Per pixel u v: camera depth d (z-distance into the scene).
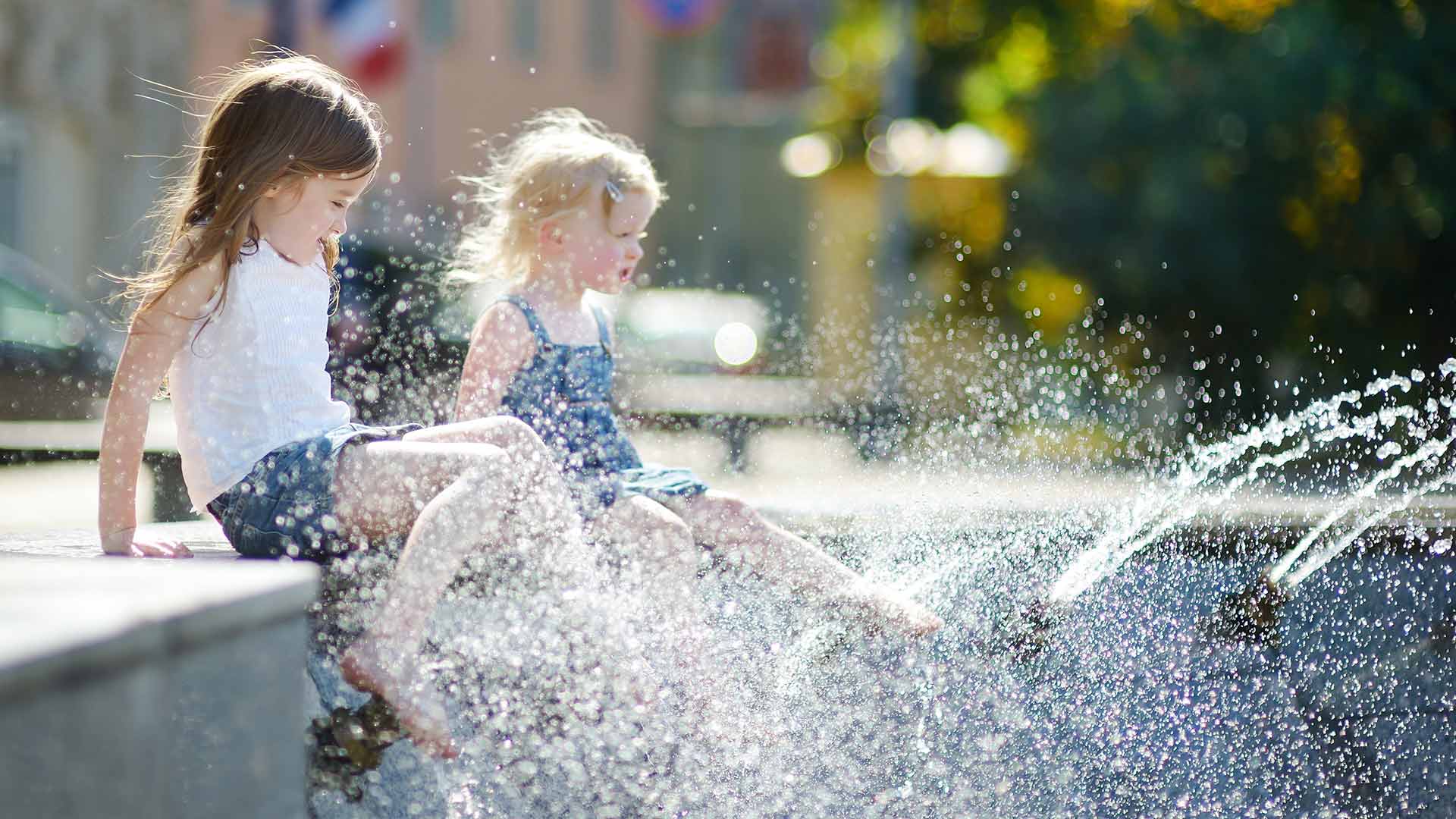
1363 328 16.02
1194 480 5.30
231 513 3.41
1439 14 15.77
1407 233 15.88
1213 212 16.38
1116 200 17.11
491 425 3.65
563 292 4.57
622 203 4.60
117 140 26.56
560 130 5.03
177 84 27.73
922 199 18.86
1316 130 16.30
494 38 37.38
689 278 44.19
